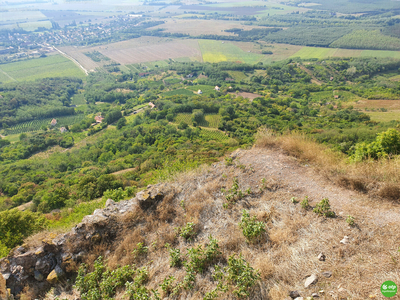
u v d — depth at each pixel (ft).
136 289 16.49
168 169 33.09
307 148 26.78
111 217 22.59
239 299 14.17
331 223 17.29
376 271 12.97
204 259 17.10
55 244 20.72
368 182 19.90
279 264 15.58
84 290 18.22
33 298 19.16
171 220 22.47
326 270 14.03
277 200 21.22
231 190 23.07
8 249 27.78
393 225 15.52
